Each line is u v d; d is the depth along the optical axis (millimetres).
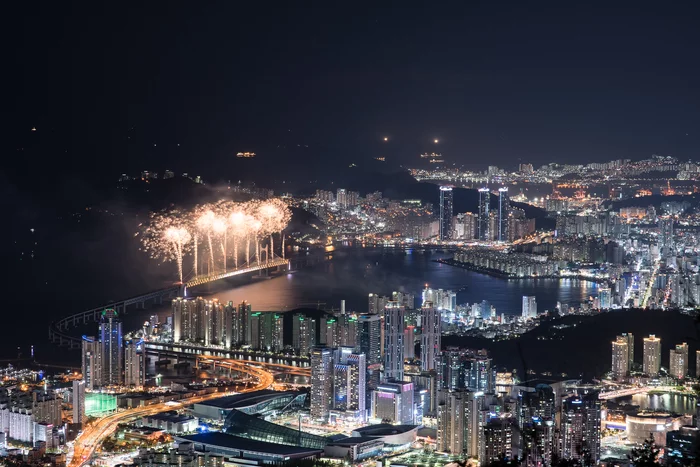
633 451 58781
